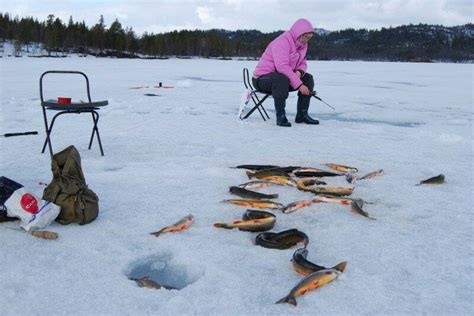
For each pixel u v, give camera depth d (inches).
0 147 241.3
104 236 133.3
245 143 264.7
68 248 124.9
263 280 110.2
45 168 201.0
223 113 398.3
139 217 148.1
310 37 330.6
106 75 914.1
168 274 121.3
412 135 310.8
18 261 116.6
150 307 99.0
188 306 99.0
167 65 1609.3
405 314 98.3
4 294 102.3
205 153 237.8
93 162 213.3
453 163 233.0
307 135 296.2
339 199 161.3
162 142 263.1
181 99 495.5
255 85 341.1
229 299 102.0
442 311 99.9
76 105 201.9
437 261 123.2
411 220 152.7
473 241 137.2
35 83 663.1
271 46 330.0
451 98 586.6
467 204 170.2
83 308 98.1
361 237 136.9
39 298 101.3
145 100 476.4
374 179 199.9
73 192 140.0
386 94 631.8
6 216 138.3
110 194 169.2
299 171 197.8
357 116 411.8
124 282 108.8
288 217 151.2
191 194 171.5
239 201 159.2
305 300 102.1
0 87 587.2
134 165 210.2
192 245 128.4
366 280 111.3
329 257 123.3
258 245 128.6
